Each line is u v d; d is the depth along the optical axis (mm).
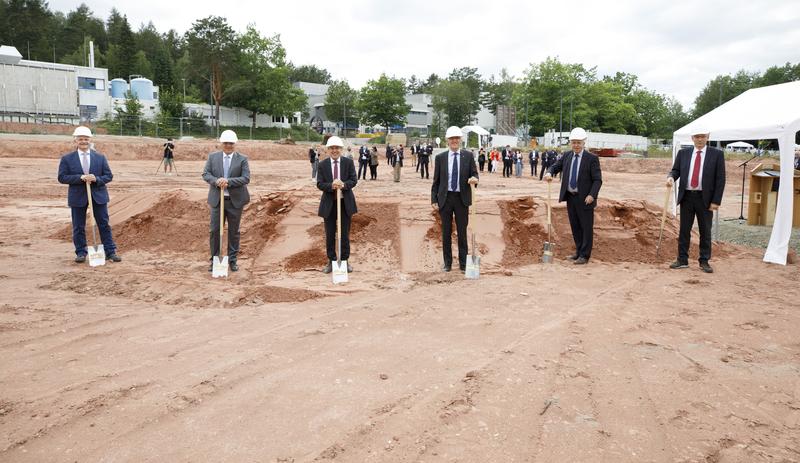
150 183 22375
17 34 86500
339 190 7695
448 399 3881
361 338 5230
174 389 4051
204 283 7379
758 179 14406
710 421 3654
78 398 3891
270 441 3312
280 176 28031
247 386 4109
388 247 9234
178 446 3262
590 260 9250
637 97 94125
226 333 5406
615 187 27109
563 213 10539
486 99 108688
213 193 8086
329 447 3232
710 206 8438
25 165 29141
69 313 6000
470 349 4945
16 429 3455
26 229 11805
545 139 70812
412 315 5984
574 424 3559
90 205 8320
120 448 3240
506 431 3455
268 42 70688
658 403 3900
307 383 4172
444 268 8336
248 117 75125
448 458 3129
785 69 95188
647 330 5574
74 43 99312
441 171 8039
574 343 5117
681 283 7746
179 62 96750
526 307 6363
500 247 9531
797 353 4977
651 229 10203
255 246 9352
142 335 5328
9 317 5789
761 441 3408
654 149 63781
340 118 84438
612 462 3121
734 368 4598
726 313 6227
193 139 50688
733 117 11211
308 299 6754
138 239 10172
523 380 4238
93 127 47906
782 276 8234
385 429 3445
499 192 18391
